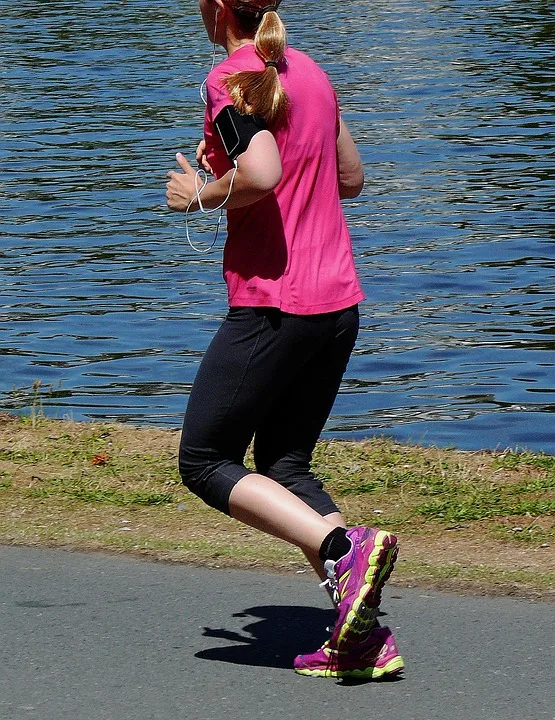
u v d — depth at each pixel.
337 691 7.69
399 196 36.06
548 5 84.12
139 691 7.69
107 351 23.17
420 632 8.47
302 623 8.68
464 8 83.94
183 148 43.22
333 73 59.19
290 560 9.72
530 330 24.00
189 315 25.39
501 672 7.89
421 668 7.97
